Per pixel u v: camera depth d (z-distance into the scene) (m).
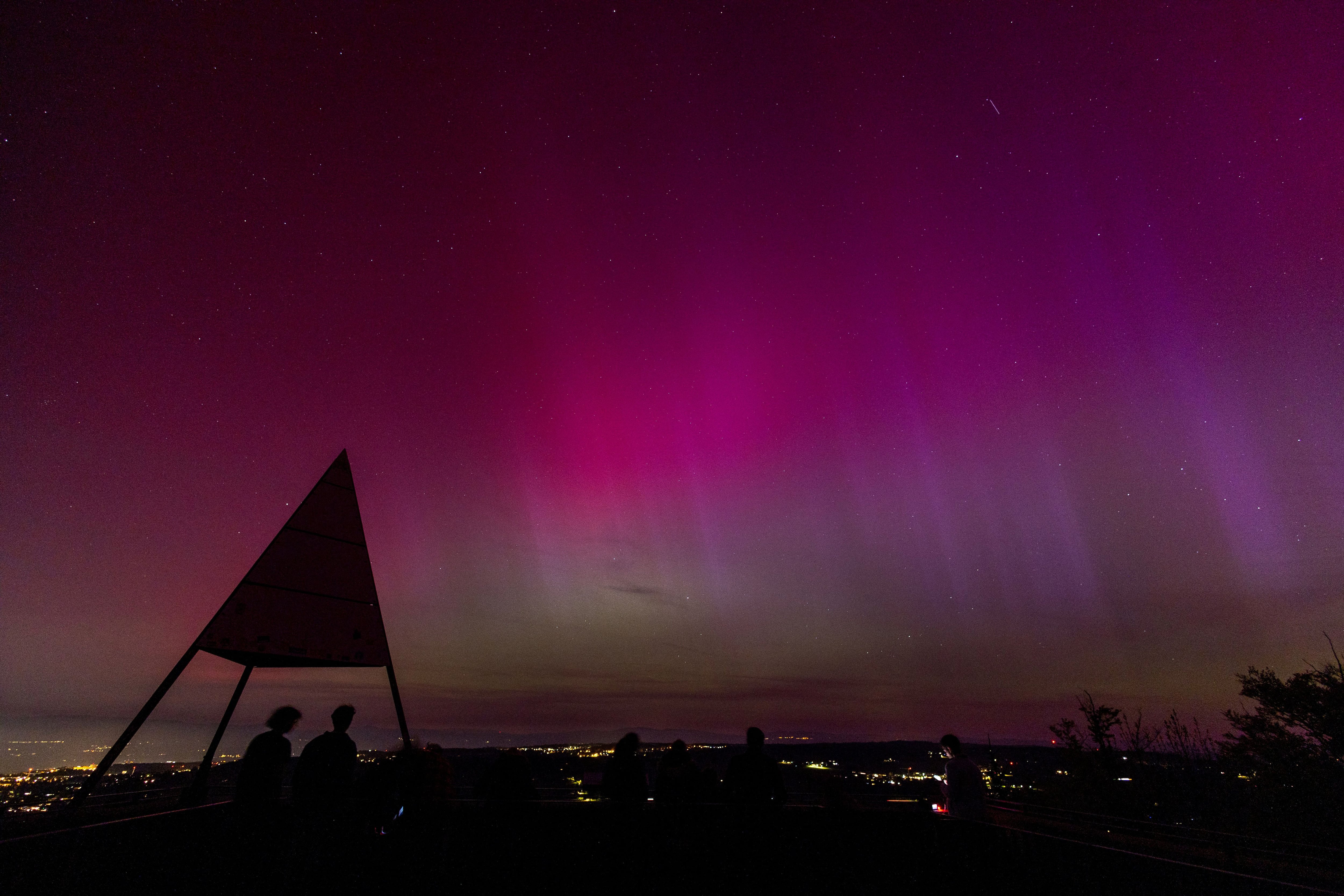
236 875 4.17
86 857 3.25
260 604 5.24
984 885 4.27
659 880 4.49
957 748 6.60
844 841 4.59
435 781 5.08
